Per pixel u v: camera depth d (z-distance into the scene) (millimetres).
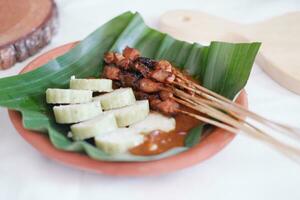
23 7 634
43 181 417
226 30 628
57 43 638
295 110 512
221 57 498
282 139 456
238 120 424
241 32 620
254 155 442
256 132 411
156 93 484
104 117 436
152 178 417
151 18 702
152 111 471
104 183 413
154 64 500
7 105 449
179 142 428
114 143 401
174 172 420
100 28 559
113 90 496
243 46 494
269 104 521
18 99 467
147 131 439
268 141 396
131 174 375
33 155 447
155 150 416
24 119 422
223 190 406
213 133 414
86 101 470
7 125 486
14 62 590
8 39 571
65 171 426
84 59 540
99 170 376
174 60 544
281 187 409
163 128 444
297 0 746
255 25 637
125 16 577
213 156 433
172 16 663
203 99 455
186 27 635
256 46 489
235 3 741
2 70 584
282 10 719
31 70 501
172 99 470
